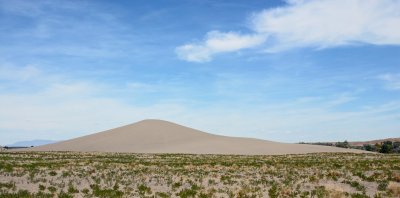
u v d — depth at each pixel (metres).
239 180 32.03
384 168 39.81
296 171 38.38
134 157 64.31
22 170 35.06
